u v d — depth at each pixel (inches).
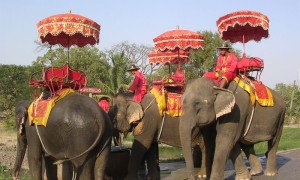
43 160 315.3
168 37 411.5
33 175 279.6
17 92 1525.6
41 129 266.2
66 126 250.1
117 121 352.5
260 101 346.0
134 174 361.1
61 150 259.4
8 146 847.7
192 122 301.6
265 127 353.1
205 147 363.9
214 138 363.3
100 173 257.8
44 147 270.7
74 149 249.4
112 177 371.6
